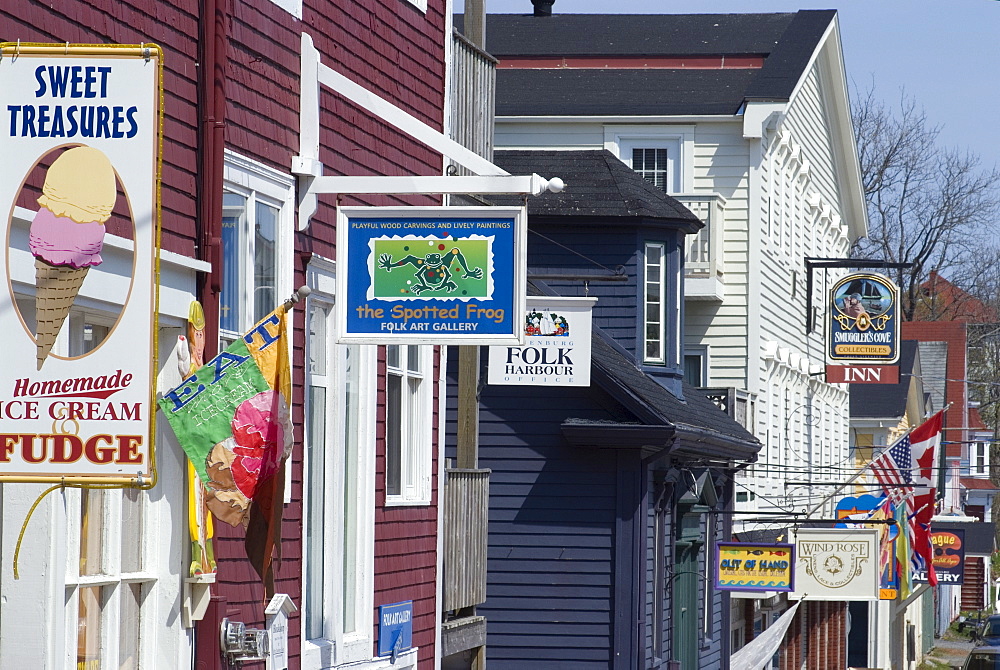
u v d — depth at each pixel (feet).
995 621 365.81
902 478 228.22
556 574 147.54
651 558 151.53
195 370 72.74
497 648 147.74
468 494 126.41
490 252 82.23
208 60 76.59
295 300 69.97
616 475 147.33
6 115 56.80
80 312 65.41
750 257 215.31
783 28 245.24
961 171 483.92
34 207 60.18
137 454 55.47
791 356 240.94
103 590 68.80
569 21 250.78
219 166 76.64
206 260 75.66
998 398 610.24
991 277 520.42
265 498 70.44
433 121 113.39
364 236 83.20
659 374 166.91
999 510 619.26
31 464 55.62
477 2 131.03
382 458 102.42
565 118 221.87
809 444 264.52
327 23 94.43
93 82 56.75
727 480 191.21
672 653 159.74
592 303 129.80
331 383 94.63
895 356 237.45
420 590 110.63
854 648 313.73
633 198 165.58
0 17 60.49
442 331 82.43
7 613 62.28
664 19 248.52
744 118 216.33
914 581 252.83
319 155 91.86
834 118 282.15
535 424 148.87
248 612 81.76
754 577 171.42
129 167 56.54
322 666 91.30
